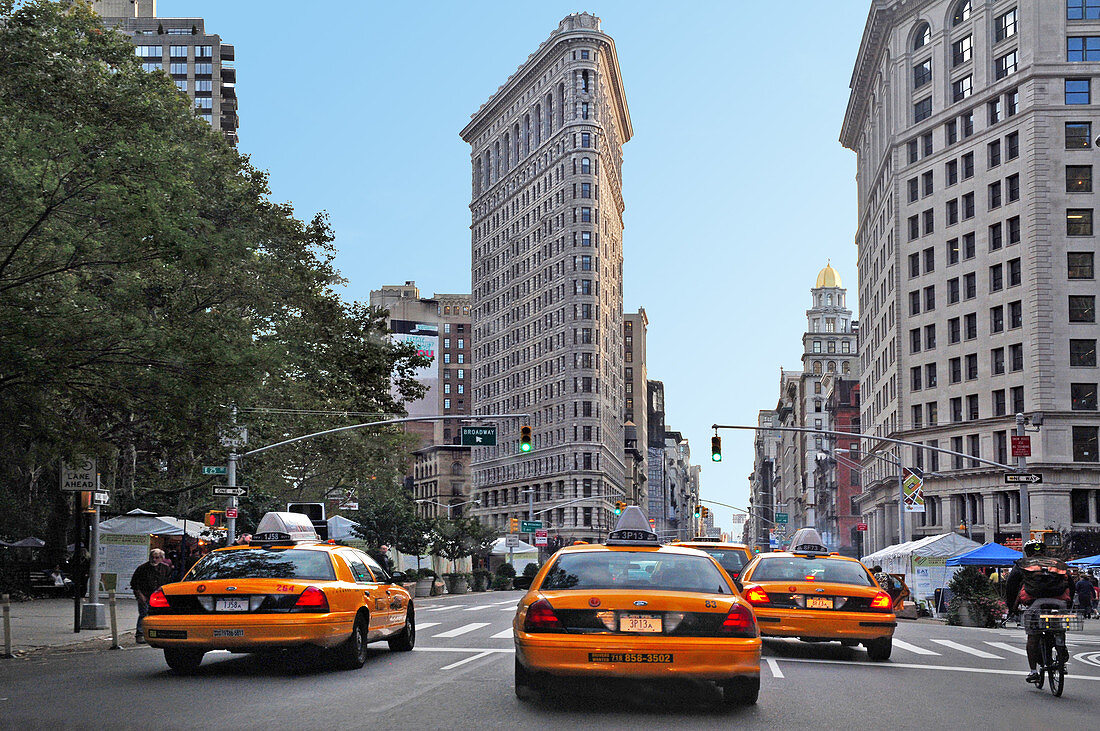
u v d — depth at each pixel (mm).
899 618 37938
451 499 176250
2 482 46969
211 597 14008
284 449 53469
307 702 11297
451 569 72562
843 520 127875
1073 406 70688
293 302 36188
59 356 20297
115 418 30281
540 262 148000
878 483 90625
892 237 87000
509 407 156375
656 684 12828
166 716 10320
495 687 12539
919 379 82688
